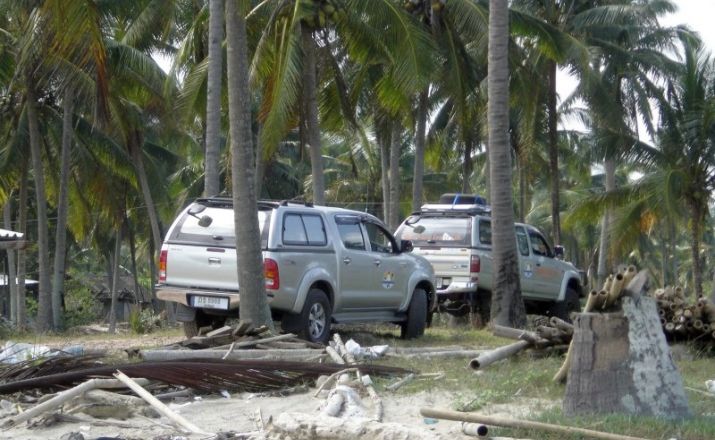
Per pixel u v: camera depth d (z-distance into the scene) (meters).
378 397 8.87
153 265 41.59
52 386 9.01
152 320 21.78
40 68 24.44
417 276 15.36
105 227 41.59
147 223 40.69
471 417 7.13
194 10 25.78
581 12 29.73
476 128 31.70
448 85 22.89
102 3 23.78
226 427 8.13
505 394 9.13
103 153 29.56
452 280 17.80
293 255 13.01
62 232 27.70
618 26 31.09
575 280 20.73
